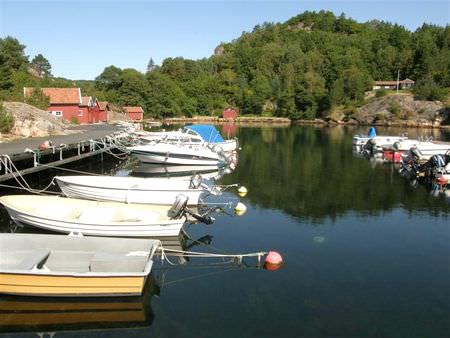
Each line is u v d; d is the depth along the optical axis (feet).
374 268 36.81
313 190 70.13
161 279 33.35
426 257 39.68
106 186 53.01
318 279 34.12
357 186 74.13
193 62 449.06
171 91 346.33
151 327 26.23
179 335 25.44
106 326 26.16
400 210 57.26
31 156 65.46
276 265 36.58
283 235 45.57
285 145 149.69
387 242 43.88
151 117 332.60
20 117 105.60
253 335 25.62
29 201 43.47
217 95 384.47
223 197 63.67
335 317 28.07
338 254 40.09
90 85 365.40
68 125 154.20
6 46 305.32
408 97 302.66
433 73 335.06
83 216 41.45
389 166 99.35
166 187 55.16
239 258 37.45
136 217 42.24
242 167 96.22
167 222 39.81
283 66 415.03
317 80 362.12
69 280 27.78
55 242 32.35
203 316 27.68
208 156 91.30
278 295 31.04
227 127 270.46
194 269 35.53
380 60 417.28
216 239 43.75
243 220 51.11
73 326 25.98
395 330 26.61
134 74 333.01
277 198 63.62
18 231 41.32
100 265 29.50
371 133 144.56
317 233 46.55
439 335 26.17
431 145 103.14
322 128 264.11
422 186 74.49
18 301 28.14
